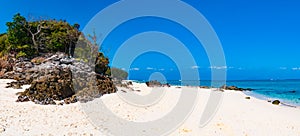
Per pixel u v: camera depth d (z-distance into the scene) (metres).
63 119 11.84
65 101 15.98
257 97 28.75
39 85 16.61
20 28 29.58
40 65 24.67
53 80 17.06
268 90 39.59
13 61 26.47
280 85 54.81
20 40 29.03
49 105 14.88
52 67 22.86
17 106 13.82
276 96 30.44
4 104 13.95
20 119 11.16
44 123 10.88
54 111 13.41
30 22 32.16
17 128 9.83
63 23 33.34
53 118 11.88
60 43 29.91
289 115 15.38
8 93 17.22
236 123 12.27
